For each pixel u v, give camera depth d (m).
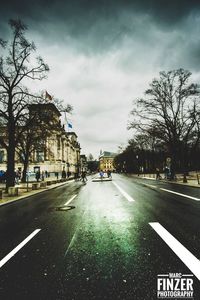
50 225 8.15
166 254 4.93
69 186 29.77
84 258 4.90
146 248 5.32
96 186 26.81
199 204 11.61
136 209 10.41
